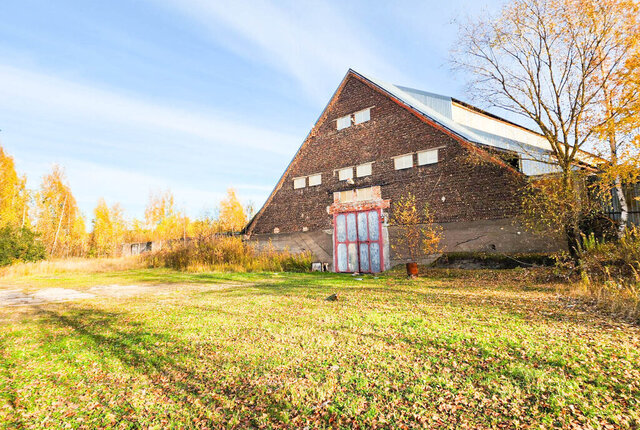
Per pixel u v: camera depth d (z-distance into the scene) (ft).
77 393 11.33
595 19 30.12
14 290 38.40
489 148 43.01
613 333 14.83
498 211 41.06
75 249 128.47
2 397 11.05
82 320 21.22
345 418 9.20
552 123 32.35
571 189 31.55
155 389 11.46
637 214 34.30
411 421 8.92
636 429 8.18
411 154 49.88
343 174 57.93
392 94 52.85
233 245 61.93
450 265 42.01
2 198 101.30
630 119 29.09
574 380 10.62
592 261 29.17
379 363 12.56
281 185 66.64
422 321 17.75
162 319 20.54
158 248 86.12
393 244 50.60
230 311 22.18
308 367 12.51
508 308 20.31
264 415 9.55
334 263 57.47
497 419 8.83
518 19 33.40
